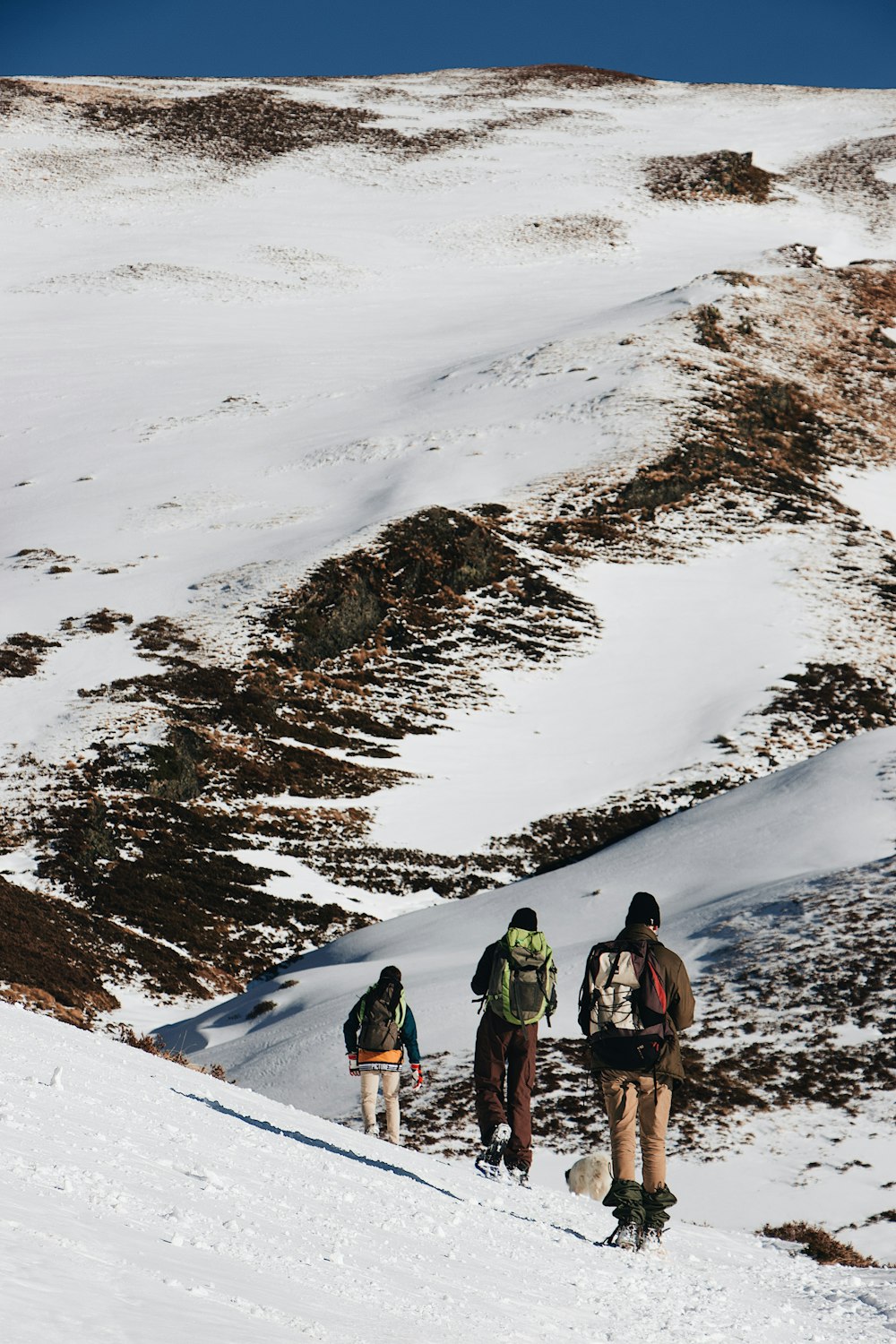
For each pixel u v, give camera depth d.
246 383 76.31
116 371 78.75
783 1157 15.35
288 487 61.62
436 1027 20.52
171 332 85.56
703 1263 8.27
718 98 158.38
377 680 46.91
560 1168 16.02
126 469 64.69
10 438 69.88
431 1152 16.62
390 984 11.68
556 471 61.12
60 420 71.69
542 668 49.38
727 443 65.12
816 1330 6.23
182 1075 10.67
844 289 88.69
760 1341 5.48
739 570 56.84
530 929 10.18
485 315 88.12
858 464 67.50
